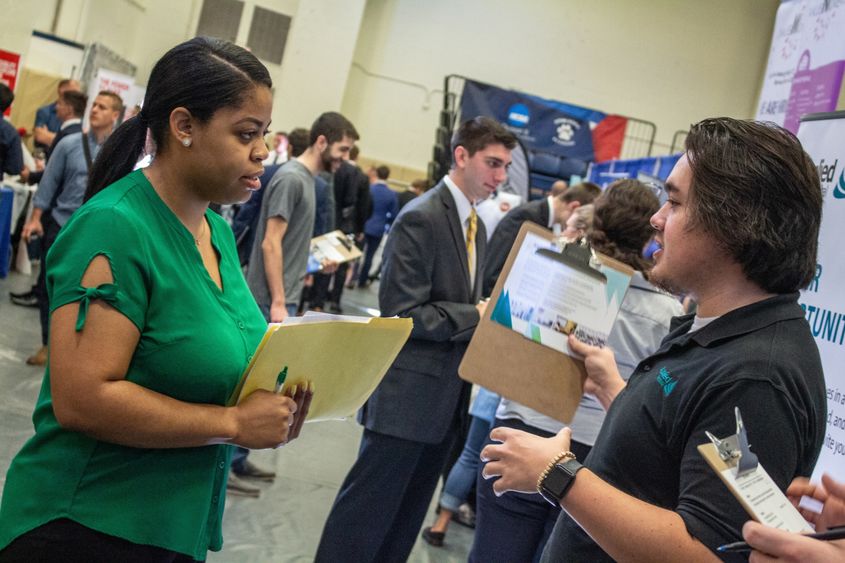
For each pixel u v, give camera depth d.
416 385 2.85
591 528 1.41
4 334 5.91
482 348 2.38
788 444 1.31
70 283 1.46
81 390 1.43
